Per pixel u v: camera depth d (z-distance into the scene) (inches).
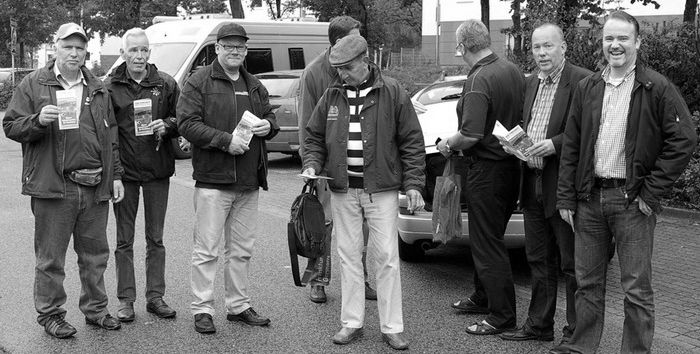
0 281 267.1
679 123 165.6
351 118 204.2
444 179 217.5
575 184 181.6
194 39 641.0
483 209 211.0
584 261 183.8
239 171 215.6
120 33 1224.8
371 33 1438.2
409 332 218.8
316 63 236.8
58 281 212.7
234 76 217.3
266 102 223.6
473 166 211.9
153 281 232.8
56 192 204.4
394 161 204.1
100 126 209.8
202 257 216.4
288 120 533.6
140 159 223.3
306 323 226.4
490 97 206.2
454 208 216.2
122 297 227.0
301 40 716.7
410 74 956.0
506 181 210.7
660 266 288.8
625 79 171.8
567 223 194.4
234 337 214.1
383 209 204.7
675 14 1006.4
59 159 203.9
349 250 209.0
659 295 253.1
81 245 216.4
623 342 179.5
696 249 313.9
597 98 175.3
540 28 195.6
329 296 253.3
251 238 224.1
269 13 1461.6
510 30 553.9
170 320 228.1
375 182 201.3
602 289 185.5
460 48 215.3
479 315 234.2
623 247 175.5
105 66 1171.9
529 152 191.6
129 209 225.9
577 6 476.1
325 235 216.1
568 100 192.7
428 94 380.2
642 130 168.1
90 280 218.2
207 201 214.4
